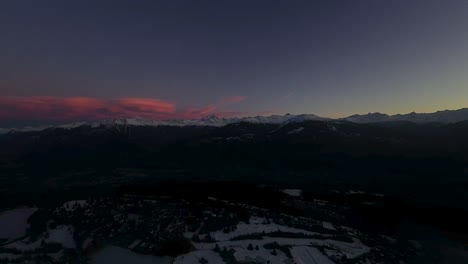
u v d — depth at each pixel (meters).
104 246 167.62
